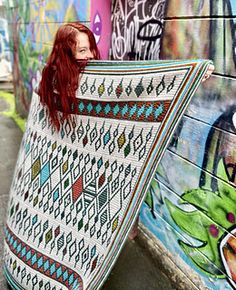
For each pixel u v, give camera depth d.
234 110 1.83
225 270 2.08
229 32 1.78
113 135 1.79
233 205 1.92
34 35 5.51
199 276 2.34
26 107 6.71
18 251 2.22
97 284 1.83
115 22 3.04
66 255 1.99
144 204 2.93
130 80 1.72
